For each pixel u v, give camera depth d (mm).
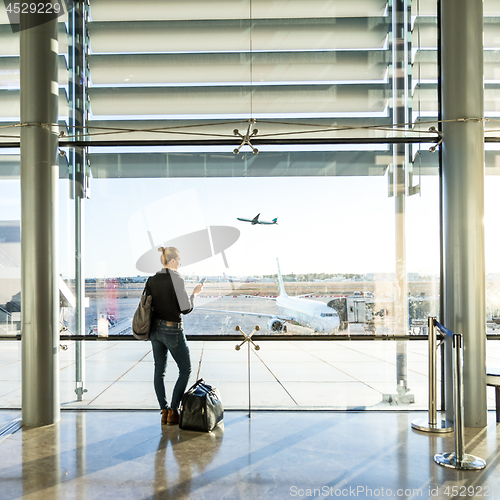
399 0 5238
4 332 5109
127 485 3041
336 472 3244
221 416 4391
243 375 4996
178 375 4895
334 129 4906
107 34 5293
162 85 5309
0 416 4703
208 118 5293
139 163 5188
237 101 5293
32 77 4480
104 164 5188
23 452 3646
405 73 5227
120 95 5301
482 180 4527
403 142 4938
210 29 5301
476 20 4520
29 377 4383
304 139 5055
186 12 5297
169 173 5188
